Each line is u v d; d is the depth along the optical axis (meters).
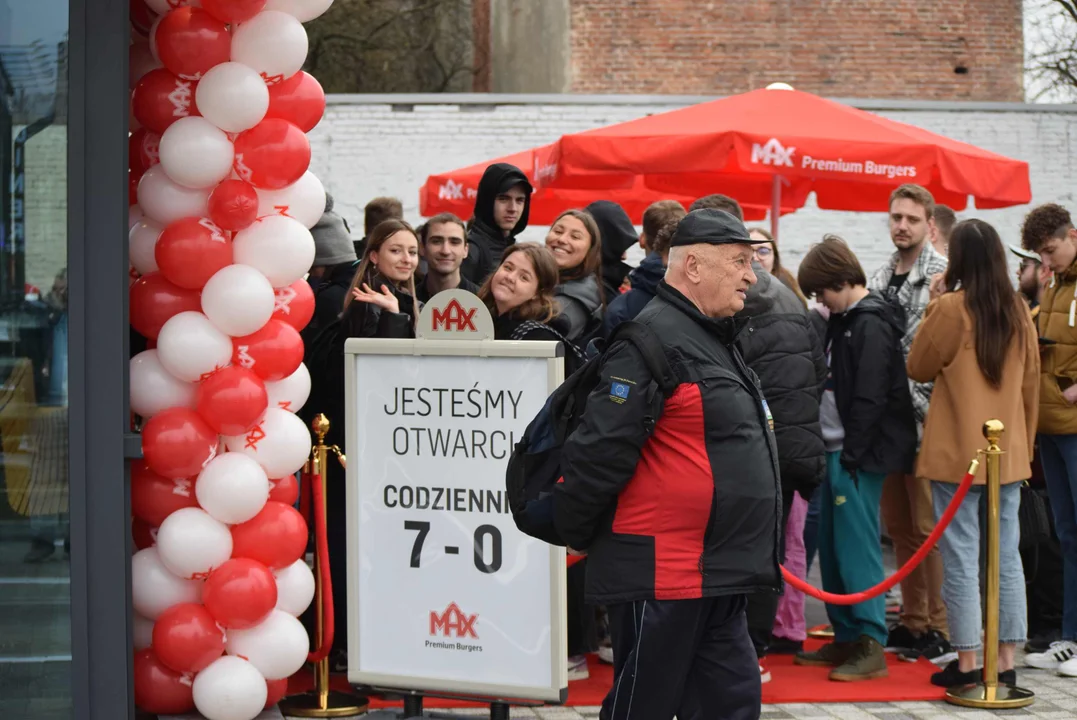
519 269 5.70
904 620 7.18
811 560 7.43
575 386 4.06
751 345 5.81
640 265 5.92
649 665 3.91
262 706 4.90
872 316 6.52
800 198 10.20
